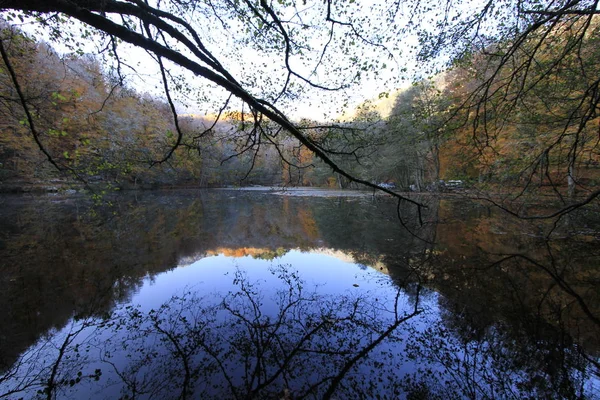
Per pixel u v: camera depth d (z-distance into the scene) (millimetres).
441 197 19547
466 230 8664
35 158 10453
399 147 20875
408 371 2623
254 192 32812
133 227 10297
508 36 4281
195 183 39625
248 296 4375
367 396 2318
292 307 3982
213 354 2889
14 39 3486
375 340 3145
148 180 28422
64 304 4086
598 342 3027
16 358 2820
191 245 7867
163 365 2705
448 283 4703
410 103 16891
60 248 7215
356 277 5141
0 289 4641
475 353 2896
